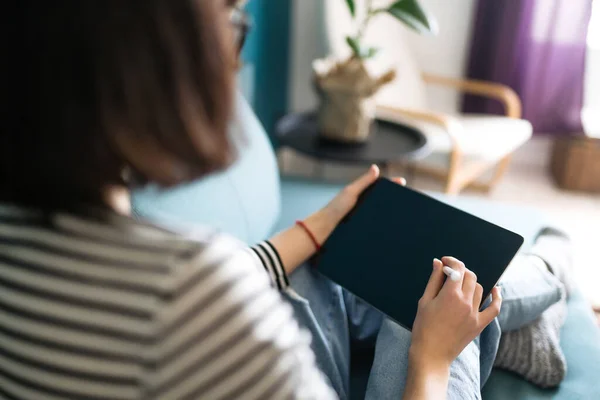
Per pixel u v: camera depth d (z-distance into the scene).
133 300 0.40
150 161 0.39
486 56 2.77
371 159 1.78
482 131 2.44
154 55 0.38
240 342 0.42
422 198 1.00
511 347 1.00
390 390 0.82
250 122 1.41
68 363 0.41
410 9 1.75
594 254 2.31
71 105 0.38
